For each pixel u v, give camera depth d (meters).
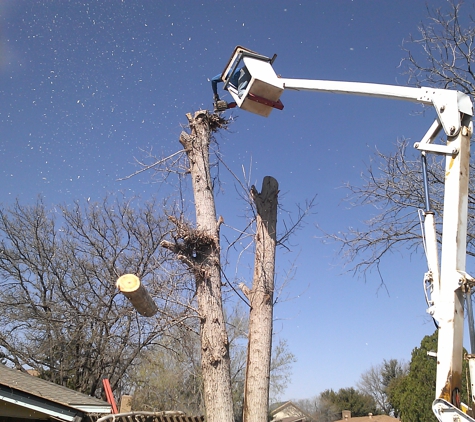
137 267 18.31
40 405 7.71
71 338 18.50
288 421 41.38
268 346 6.22
